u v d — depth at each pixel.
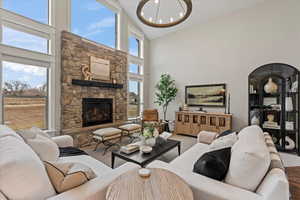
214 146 1.89
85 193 1.06
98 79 4.22
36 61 3.15
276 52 3.79
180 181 1.20
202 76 4.94
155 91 6.03
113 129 3.64
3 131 1.35
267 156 1.14
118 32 4.91
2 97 2.76
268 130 3.78
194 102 5.10
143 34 5.86
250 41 4.13
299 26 3.53
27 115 3.08
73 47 3.63
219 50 4.62
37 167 0.99
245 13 4.19
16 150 1.03
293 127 3.51
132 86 5.58
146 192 1.06
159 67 5.89
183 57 5.33
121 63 4.90
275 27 3.80
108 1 4.48
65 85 3.50
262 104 3.85
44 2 3.29
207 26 4.82
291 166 2.80
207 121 4.48
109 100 4.58
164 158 3.10
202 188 1.15
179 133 4.98
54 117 3.41
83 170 1.19
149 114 5.14
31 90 3.14
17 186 0.88
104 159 3.00
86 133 3.89
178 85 5.45
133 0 4.50
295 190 2.07
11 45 2.82
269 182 1.02
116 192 1.06
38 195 0.94
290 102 3.54
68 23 3.62
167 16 4.54
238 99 4.33
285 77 3.61
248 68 4.17
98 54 4.22
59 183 1.08
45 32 3.26
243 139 1.57
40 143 1.62
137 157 2.22
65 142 2.38
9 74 2.84
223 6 4.18
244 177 1.15
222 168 1.27
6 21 2.76
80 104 3.83
